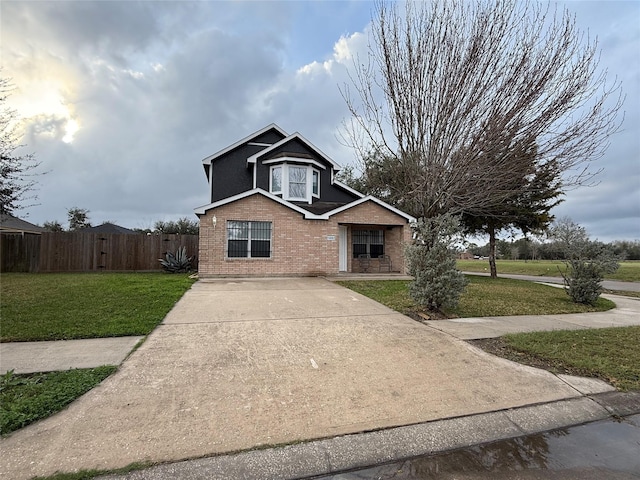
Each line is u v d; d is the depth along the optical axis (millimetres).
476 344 5316
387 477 2455
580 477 2457
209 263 12898
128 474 2359
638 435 3080
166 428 2910
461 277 7320
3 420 2863
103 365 4137
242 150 17562
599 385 4008
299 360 4477
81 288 9305
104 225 26766
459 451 2785
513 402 3562
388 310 7488
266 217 13492
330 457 2643
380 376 4078
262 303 7910
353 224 15031
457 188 7723
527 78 6680
